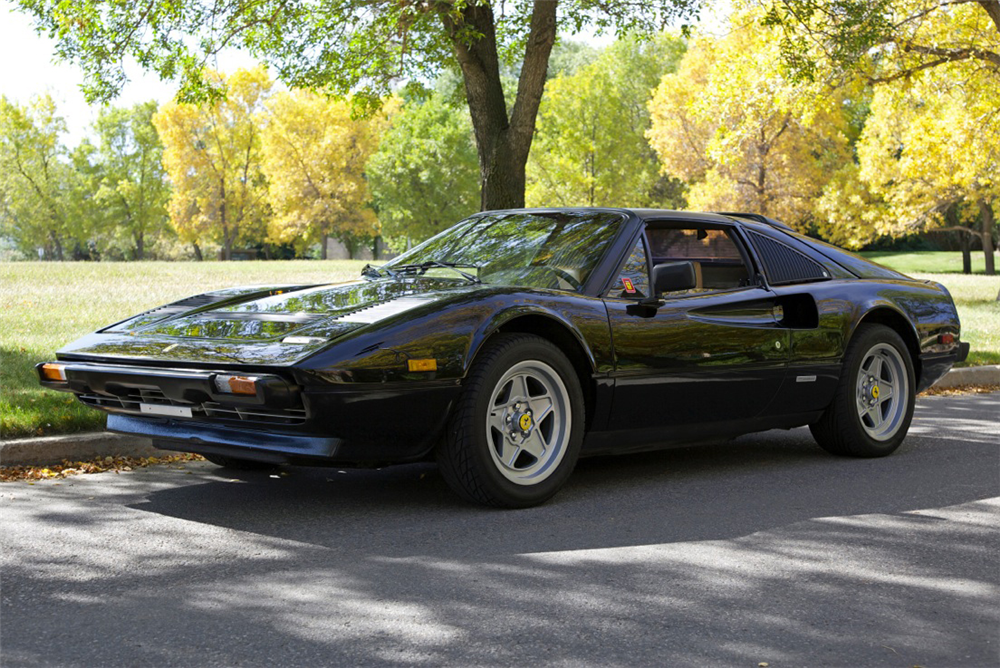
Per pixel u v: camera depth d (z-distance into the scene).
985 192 30.20
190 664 2.35
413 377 3.67
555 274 4.45
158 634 2.55
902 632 2.67
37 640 2.50
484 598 2.89
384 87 11.25
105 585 2.97
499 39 11.55
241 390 3.48
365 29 10.40
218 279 21.92
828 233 37.69
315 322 3.84
